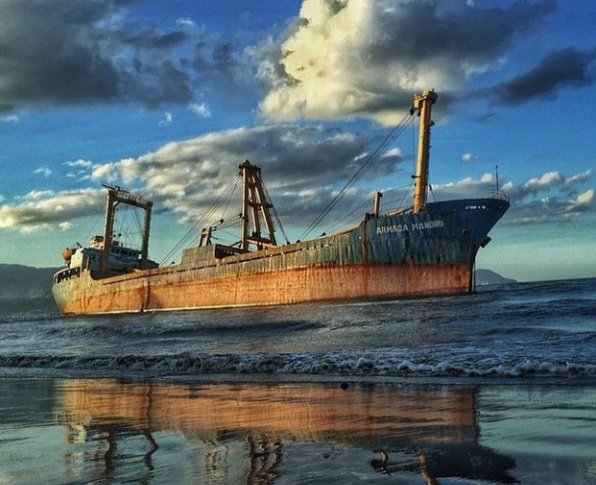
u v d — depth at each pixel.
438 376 12.09
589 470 4.52
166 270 73.00
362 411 8.24
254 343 26.84
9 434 7.36
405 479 4.45
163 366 17.27
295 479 4.59
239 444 6.18
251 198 74.12
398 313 36.69
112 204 94.38
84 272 92.44
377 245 50.34
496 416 7.33
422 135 53.34
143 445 6.30
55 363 19.83
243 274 61.28
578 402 8.15
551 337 18.89
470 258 46.59
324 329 32.06
